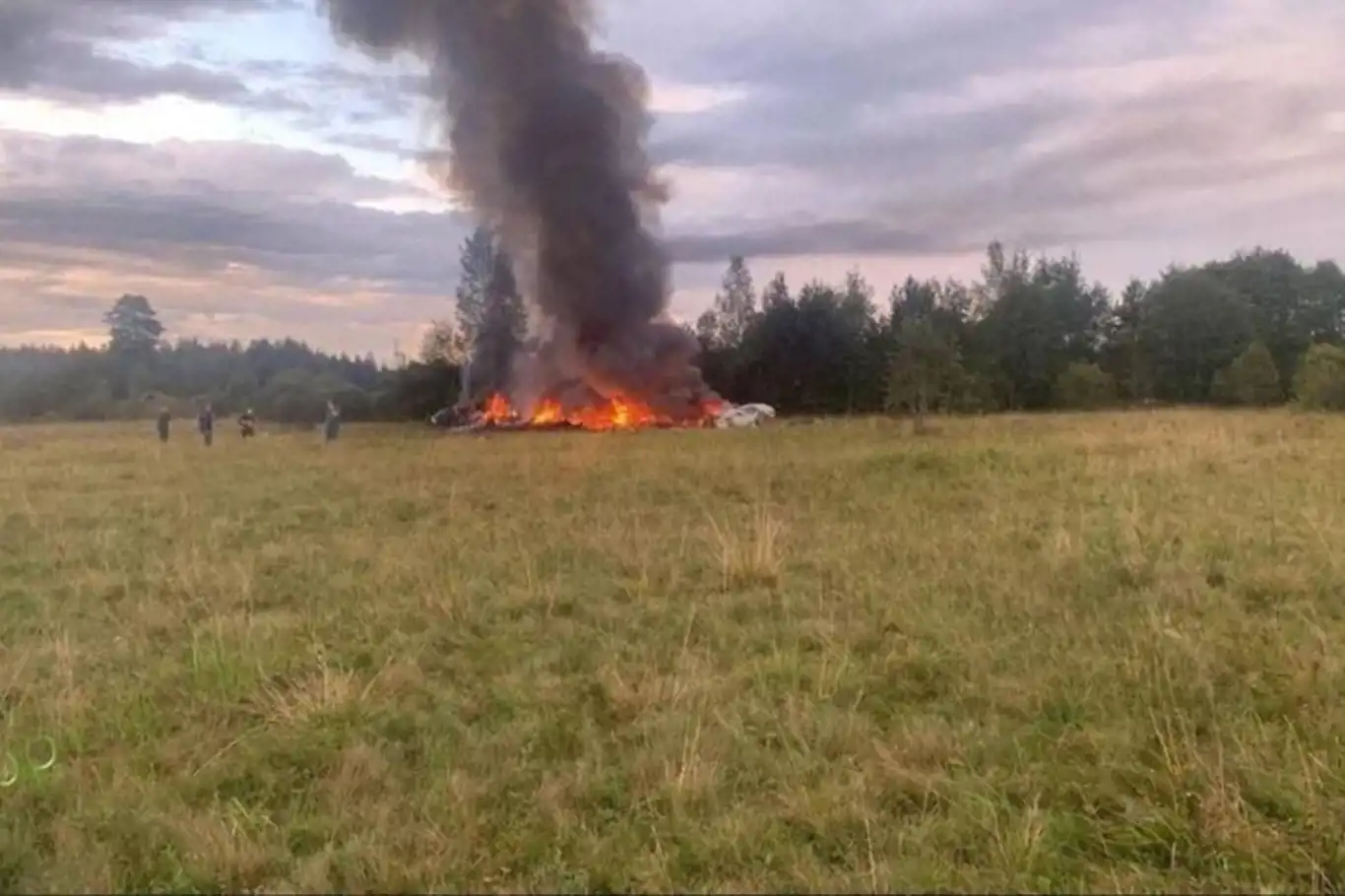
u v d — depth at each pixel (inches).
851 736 202.5
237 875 154.1
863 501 535.8
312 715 222.5
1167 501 489.4
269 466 888.9
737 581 356.5
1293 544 373.1
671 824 167.5
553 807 173.8
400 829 166.6
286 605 344.2
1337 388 1347.2
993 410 2146.9
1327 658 236.8
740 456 850.1
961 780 180.4
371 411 2348.7
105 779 191.8
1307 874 149.5
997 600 307.6
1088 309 2628.0
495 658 271.4
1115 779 180.2
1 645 293.1
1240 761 181.3
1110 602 304.2
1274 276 2746.1
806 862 153.9
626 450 1005.2
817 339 2452.0
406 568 383.6
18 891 151.8
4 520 560.1
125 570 406.6
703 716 217.2
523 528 484.4
